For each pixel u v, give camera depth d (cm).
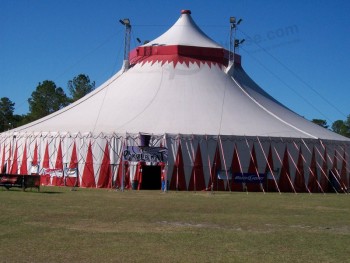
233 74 3944
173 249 1111
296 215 1814
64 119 3578
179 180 3092
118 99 3631
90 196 2439
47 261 969
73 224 1450
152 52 3966
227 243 1198
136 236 1264
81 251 1066
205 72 3797
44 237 1218
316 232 1409
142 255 1041
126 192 2816
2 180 2691
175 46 3897
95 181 3159
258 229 1447
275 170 3212
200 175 3117
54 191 2723
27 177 2678
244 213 1841
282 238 1287
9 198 2200
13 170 3462
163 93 3588
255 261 1012
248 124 3362
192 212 1828
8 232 1279
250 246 1168
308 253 1102
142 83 3728
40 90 8556
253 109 3597
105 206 1966
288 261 1020
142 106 3484
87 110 3619
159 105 3472
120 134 3159
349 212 1952
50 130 3378
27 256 1005
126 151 3053
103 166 3153
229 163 3156
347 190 3450
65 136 3259
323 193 3209
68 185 3212
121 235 1274
